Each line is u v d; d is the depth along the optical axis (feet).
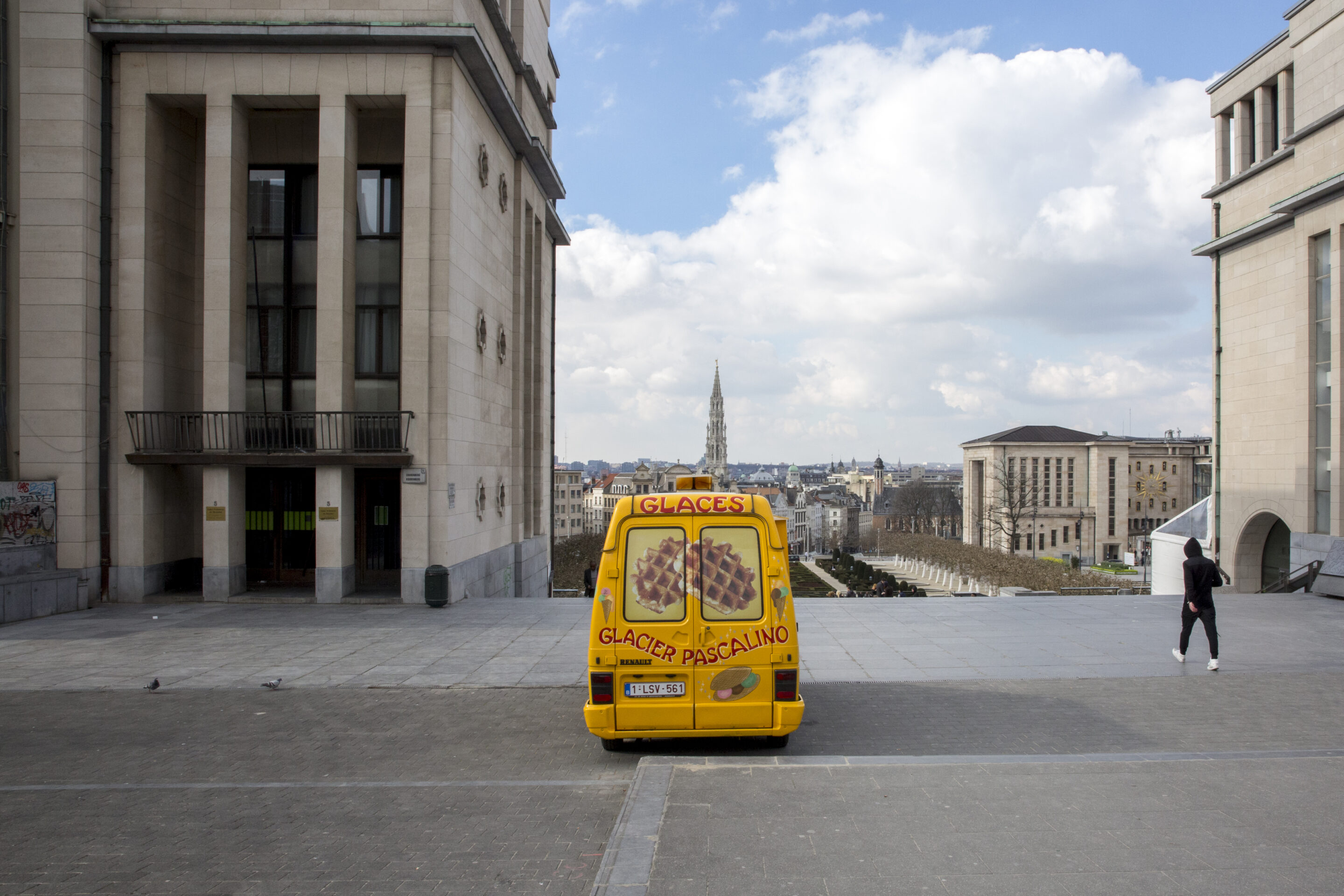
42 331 57.31
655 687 23.22
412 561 57.36
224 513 58.34
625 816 17.69
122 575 58.29
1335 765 20.79
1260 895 13.97
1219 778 19.83
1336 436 69.67
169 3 58.90
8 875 16.51
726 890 14.32
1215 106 93.50
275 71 58.90
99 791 21.67
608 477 579.07
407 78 58.75
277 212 63.93
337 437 58.85
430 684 34.42
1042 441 375.66
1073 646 41.24
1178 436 430.20
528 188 85.15
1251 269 87.10
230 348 59.21
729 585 23.53
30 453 57.11
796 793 18.98
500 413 74.69
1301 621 49.32
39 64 57.36
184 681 35.04
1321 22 73.77
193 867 16.84
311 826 19.03
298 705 31.17
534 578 88.02
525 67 80.59
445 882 15.98
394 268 63.16
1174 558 105.29
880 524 569.23
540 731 27.50
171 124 62.13
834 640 42.96
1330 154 72.33
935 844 16.16
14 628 48.34
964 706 29.78
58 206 57.31
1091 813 17.65
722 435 643.86
